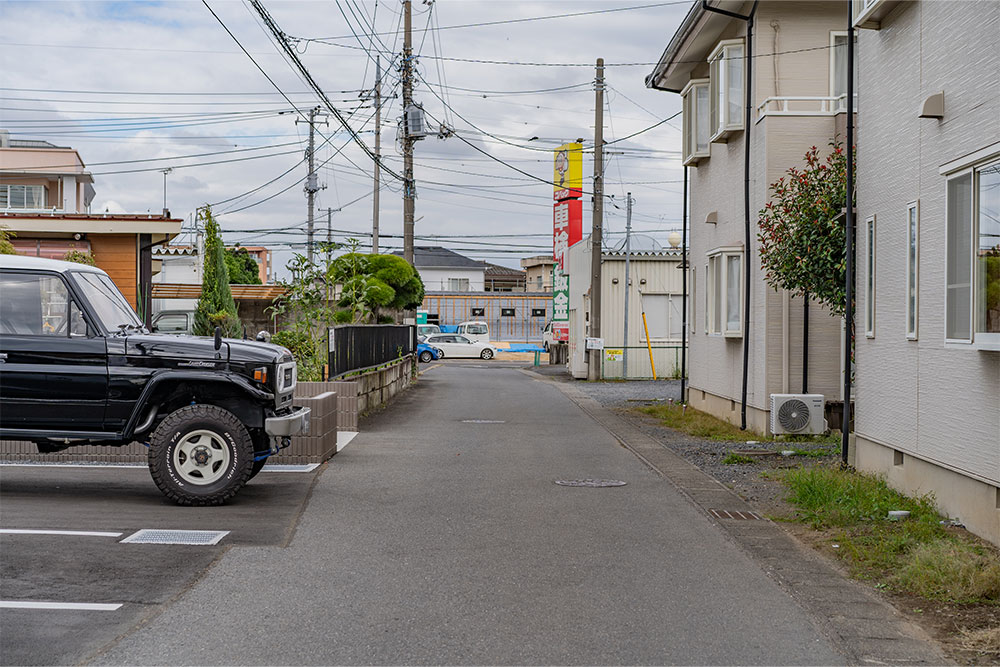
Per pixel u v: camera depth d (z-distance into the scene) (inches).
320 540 320.5
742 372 699.4
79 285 378.9
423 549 311.7
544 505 395.5
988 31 328.2
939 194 368.8
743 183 701.9
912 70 399.9
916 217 390.3
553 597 258.8
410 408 865.5
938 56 371.9
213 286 971.3
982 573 267.4
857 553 307.6
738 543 331.3
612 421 768.3
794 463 524.4
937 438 368.8
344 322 916.6
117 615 232.4
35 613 231.8
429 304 2498.8
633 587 271.1
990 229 321.1
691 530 351.9
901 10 411.8
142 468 457.4
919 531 334.3
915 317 391.9
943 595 265.3
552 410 861.8
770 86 669.9
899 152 414.0
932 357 374.3
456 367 1772.9
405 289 1285.7
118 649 208.5
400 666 203.3
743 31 711.1
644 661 210.1
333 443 532.4
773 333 647.1
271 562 288.8
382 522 353.4
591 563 298.0
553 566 293.1
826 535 343.3
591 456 553.0
